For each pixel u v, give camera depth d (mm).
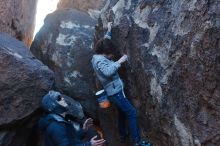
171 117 4129
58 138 3762
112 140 5281
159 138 4438
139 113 4727
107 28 5180
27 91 4797
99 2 8570
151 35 4457
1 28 5898
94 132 5105
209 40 3607
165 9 4352
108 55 4605
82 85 6125
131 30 4723
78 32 6512
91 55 6215
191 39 3818
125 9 4922
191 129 3879
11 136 4867
